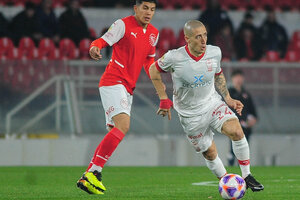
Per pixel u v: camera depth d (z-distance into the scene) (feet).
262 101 187.52
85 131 180.55
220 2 264.93
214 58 83.87
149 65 92.17
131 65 87.30
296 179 121.39
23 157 176.76
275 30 236.22
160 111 86.58
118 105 85.15
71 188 100.01
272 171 152.25
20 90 177.88
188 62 82.84
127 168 165.78
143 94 182.50
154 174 139.54
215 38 219.82
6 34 216.13
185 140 183.21
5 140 175.63
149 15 86.53
